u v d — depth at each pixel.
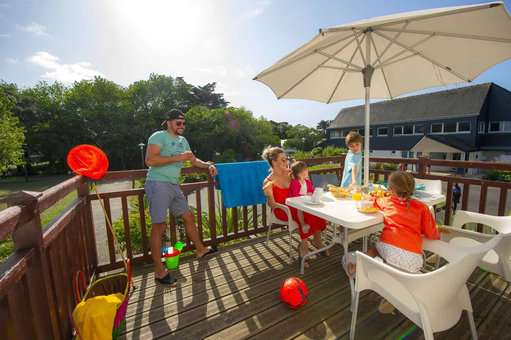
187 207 2.54
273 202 2.72
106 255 6.50
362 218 1.75
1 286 0.87
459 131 22.89
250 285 2.30
